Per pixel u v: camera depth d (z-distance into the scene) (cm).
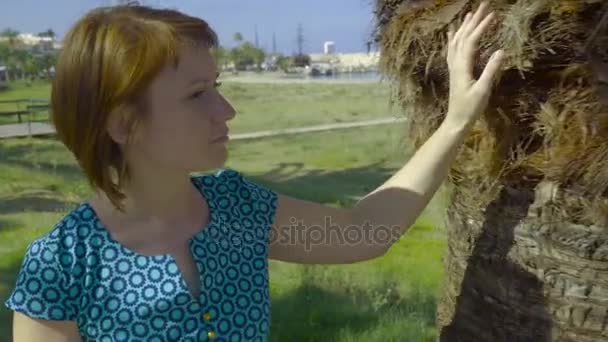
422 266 552
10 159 1112
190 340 127
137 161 129
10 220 741
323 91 2458
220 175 149
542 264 150
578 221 143
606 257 140
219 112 128
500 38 142
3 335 445
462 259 177
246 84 2872
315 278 534
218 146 130
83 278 126
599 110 133
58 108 125
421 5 165
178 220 136
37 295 124
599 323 142
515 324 158
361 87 2575
